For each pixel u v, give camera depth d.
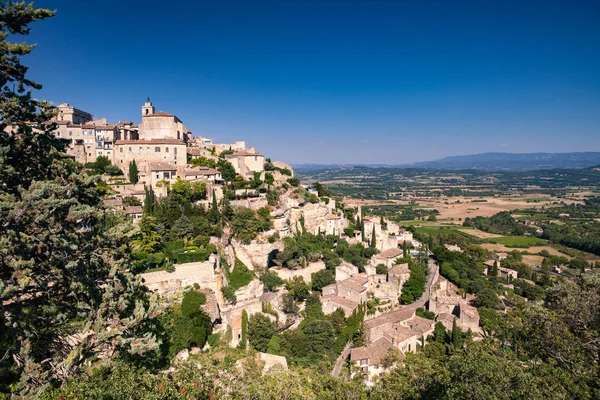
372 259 126.94
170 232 74.19
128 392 26.56
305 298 90.88
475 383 24.53
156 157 115.69
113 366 28.98
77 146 111.75
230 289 72.06
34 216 25.27
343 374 58.06
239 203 99.31
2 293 22.41
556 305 37.53
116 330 28.70
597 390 25.17
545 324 32.09
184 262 66.75
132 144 114.06
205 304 60.84
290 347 72.88
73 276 27.97
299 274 96.94
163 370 40.41
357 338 84.38
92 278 30.72
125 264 34.91
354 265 116.31
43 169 29.92
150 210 79.88
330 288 97.31
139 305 31.67
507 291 133.88
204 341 57.75
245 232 89.00
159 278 61.91
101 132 117.69
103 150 117.44
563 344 29.84
